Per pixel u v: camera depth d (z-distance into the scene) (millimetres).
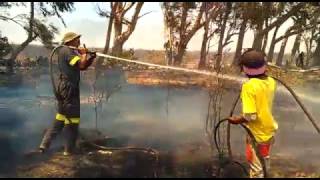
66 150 5281
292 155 5363
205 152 5395
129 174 4523
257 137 4098
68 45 5648
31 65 20344
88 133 6379
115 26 22359
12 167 4680
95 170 4641
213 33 18578
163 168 4734
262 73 4121
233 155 5293
